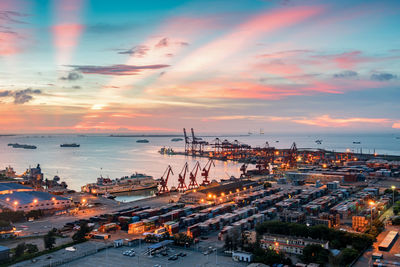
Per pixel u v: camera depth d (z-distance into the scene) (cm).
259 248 16400
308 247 15888
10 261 16038
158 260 16100
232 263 15662
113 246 18325
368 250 16888
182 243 18262
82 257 16650
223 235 19450
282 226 18950
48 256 16738
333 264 14500
